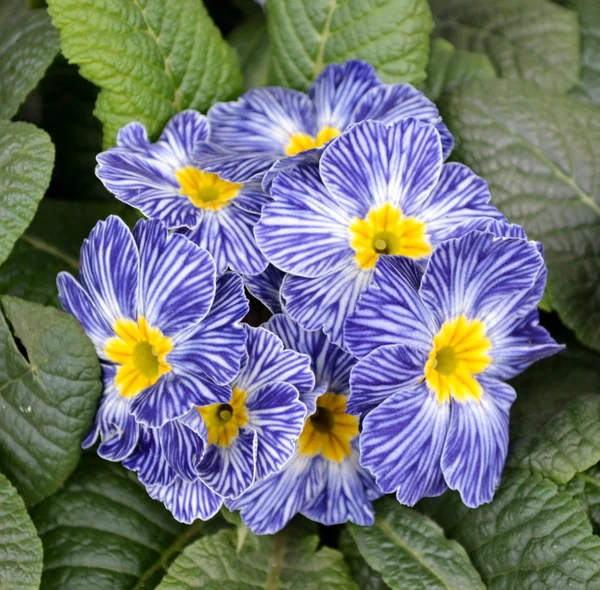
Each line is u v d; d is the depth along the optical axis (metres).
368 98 0.29
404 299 0.26
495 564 0.28
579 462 0.28
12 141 0.28
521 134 0.31
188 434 0.26
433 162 0.27
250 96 0.30
